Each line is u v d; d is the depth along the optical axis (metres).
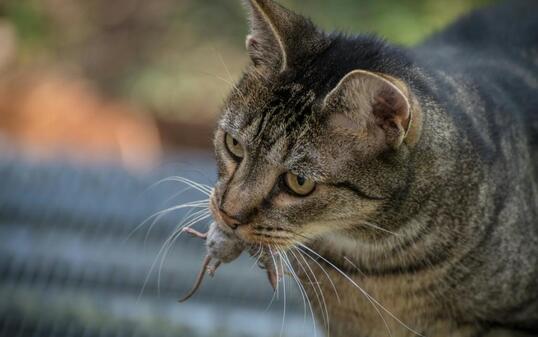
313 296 5.11
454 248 4.58
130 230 6.92
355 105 4.26
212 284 6.44
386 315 4.95
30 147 9.87
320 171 4.39
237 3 14.49
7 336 5.79
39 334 5.80
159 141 12.69
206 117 13.11
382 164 4.36
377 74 4.12
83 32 14.63
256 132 4.44
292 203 4.48
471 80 4.90
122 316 6.02
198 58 14.16
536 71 5.52
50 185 7.57
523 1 6.27
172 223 6.98
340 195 4.45
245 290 6.41
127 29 14.73
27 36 14.16
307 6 13.11
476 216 4.55
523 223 4.70
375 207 4.48
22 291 6.19
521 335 4.86
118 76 14.25
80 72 14.19
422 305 4.82
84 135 12.06
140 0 15.02
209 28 14.44
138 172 7.93
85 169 7.94
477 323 4.83
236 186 4.48
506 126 4.82
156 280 6.39
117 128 12.23
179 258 6.62
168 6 14.87
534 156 4.96
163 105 13.71
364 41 4.68
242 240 4.56
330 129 4.33
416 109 4.25
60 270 6.43
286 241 4.56
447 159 4.45
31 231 6.88
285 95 4.42
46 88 12.88
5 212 7.12
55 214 7.11
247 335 5.94
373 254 4.70
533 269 4.72
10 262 6.47
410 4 12.80
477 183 4.53
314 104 4.34
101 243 6.76
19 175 7.72
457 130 4.50
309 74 4.43
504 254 4.62
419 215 4.51
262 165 4.44
